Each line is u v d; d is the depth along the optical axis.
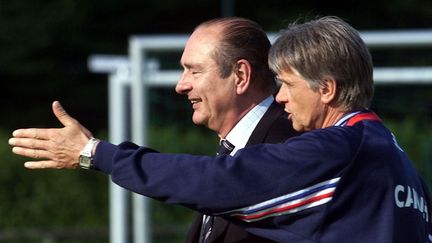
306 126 5.66
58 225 21.27
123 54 37.38
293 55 5.58
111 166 5.61
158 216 16.31
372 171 5.40
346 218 5.38
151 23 37.94
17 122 37.19
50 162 5.72
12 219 21.31
